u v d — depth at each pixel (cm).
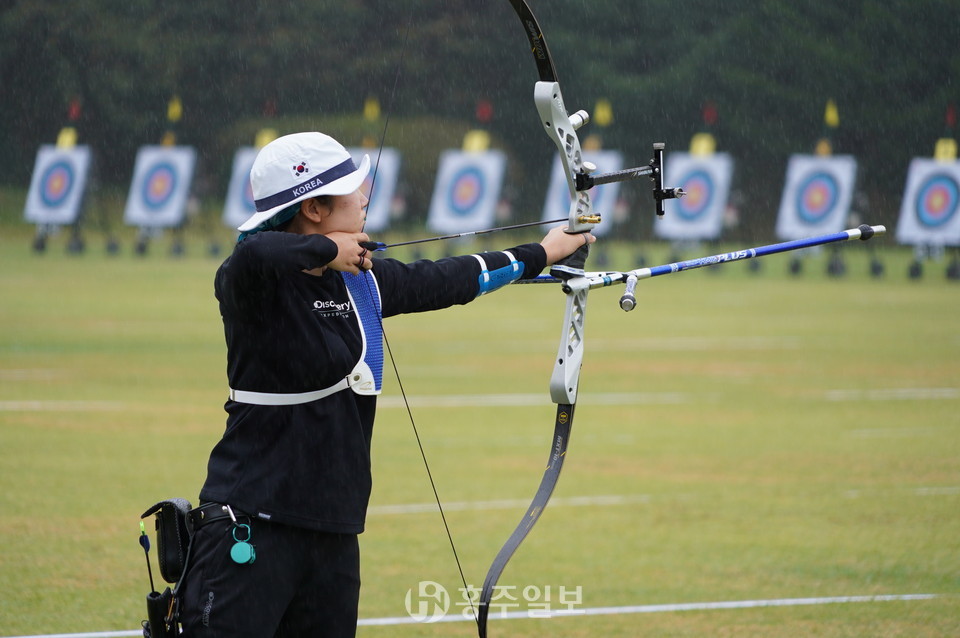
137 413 2733
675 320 5397
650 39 12025
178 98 11619
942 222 9056
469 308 6175
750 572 1547
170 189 10125
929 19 11419
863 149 11625
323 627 846
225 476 819
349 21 11525
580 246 937
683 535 1731
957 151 11306
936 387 3309
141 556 1579
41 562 1544
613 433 2578
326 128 11369
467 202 10169
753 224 11744
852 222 10644
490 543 1680
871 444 2461
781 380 3447
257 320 807
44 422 2597
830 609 1388
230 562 804
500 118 11788
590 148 10856
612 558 1611
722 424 2702
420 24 11538
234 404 828
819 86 11662
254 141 11556
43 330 4484
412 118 11625
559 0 11975
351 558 846
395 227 11631
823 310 5888
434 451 2356
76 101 11081
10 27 11581
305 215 834
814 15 11750
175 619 818
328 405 824
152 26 11644
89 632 1277
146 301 5738
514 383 3341
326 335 819
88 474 2072
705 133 11856
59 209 10169
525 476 2130
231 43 11544
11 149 11681
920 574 1536
